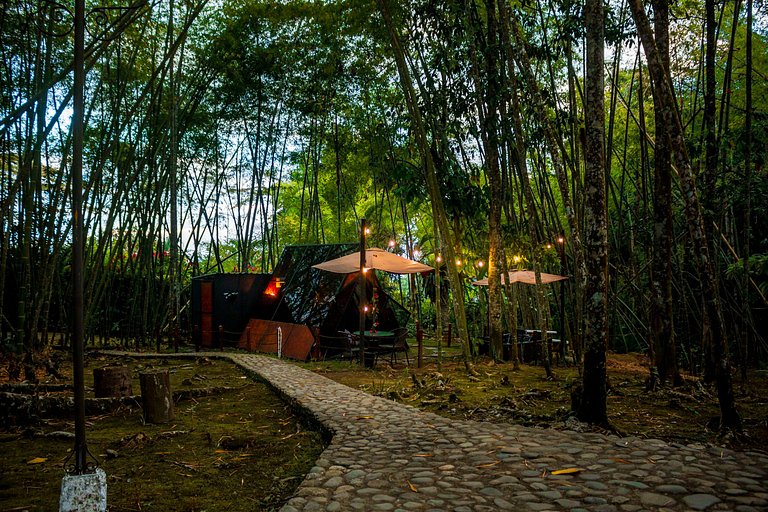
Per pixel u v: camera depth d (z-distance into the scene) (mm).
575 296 8945
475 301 13672
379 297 11688
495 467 3461
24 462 4199
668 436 4367
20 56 7883
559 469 3383
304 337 10883
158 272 13953
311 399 5934
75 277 2719
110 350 11633
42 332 8234
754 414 5262
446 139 9641
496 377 7996
